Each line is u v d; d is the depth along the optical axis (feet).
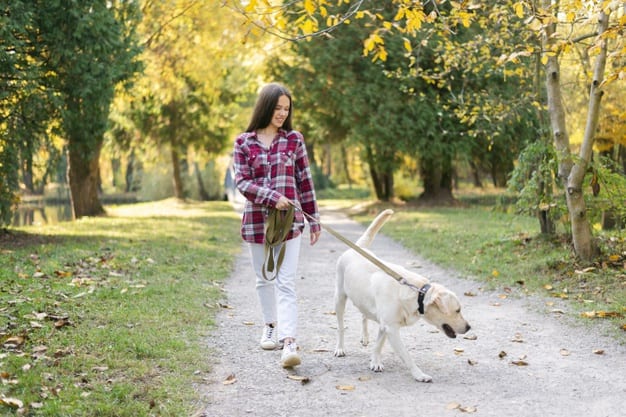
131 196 147.64
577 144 47.80
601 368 16.33
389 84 66.44
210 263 33.53
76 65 38.91
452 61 36.35
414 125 66.44
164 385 14.49
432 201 77.10
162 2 63.16
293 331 16.21
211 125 94.07
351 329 20.68
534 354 17.70
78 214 67.00
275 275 16.85
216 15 63.41
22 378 13.89
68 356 15.80
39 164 45.98
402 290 15.34
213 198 123.13
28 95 37.86
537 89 34.83
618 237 30.09
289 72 70.59
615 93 39.81
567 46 22.39
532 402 13.99
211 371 15.96
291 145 16.79
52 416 12.44
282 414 13.34
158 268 30.27
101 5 39.60
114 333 17.95
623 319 20.43
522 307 23.38
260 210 16.71
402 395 14.48
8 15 35.63
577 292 24.57
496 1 29.94
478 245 37.14
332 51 65.67
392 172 78.48
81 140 44.57
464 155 68.69
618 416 13.14
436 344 18.81
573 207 28.40
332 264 35.65
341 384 15.19
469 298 25.44
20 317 18.93
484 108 36.58
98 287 24.48
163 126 91.91
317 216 17.11
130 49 44.60
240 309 23.32
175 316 20.80
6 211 41.32
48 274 26.53
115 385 14.14
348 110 67.51
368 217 67.82
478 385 15.15
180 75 74.95
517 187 34.04
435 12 20.30
